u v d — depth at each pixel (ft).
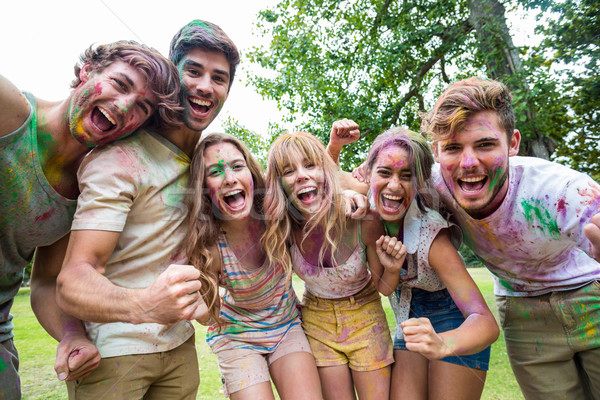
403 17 10.41
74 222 3.29
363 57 10.46
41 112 3.29
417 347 3.17
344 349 4.46
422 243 4.08
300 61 9.64
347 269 4.30
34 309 3.95
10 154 3.07
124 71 3.11
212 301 3.91
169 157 3.79
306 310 4.87
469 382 4.11
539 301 4.85
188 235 3.84
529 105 6.52
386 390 4.36
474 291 3.94
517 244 4.32
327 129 9.67
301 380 4.23
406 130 3.91
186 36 3.54
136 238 3.63
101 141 3.33
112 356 3.51
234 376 4.27
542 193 3.96
